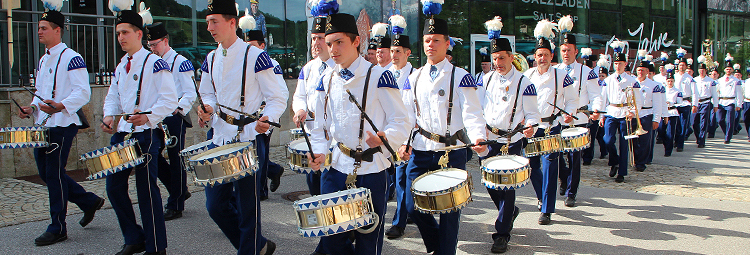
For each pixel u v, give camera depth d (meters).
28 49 10.17
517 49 17.09
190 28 11.55
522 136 6.14
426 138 4.81
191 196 7.41
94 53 10.50
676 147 13.71
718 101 15.52
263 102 4.52
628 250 5.39
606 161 11.21
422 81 4.85
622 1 19.78
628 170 10.18
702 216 6.64
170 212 6.36
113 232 5.80
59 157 5.46
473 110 4.68
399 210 5.73
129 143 4.61
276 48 12.66
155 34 6.67
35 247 5.32
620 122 9.28
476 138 4.55
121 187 4.73
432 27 4.73
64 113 5.48
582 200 7.57
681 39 22.12
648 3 20.64
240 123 4.36
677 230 6.06
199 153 4.01
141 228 4.96
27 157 8.88
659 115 9.95
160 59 5.04
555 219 6.56
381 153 3.85
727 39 24.28
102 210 6.64
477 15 16.22
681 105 13.17
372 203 3.80
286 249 5.33
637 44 20.41
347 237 3.95
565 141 6.81
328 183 3.92
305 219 3.39
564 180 7.97
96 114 9.48
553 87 7.07
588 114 8.72
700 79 14.17
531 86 5.95
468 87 4.66
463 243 5.61
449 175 4.43
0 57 9.59
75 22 10.38
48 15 5.51
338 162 3.87
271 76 4.42
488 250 5.39
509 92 6.02
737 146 14.22
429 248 4.73
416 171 4.84
